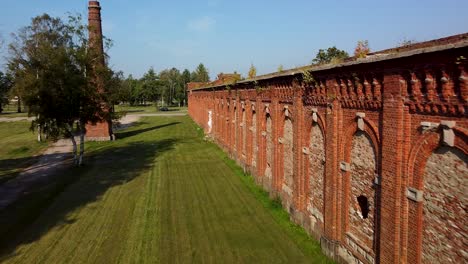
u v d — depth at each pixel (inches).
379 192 414.9
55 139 1234.0
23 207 813.9
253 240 605.0
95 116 1248.2
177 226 676.7
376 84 401.4
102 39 1408.7
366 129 432.5
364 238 457.4
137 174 1095.6
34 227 691.4
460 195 309.7
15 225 705.0
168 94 6186.0
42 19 1685.5
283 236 616.4
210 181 988.6
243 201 808.3
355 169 472.1
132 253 573.3
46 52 1137.4
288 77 667.4
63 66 1147.9
